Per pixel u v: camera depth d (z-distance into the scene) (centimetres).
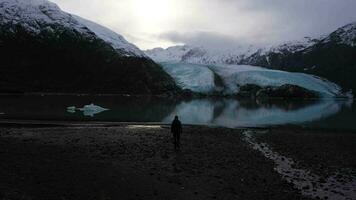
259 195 2252
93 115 7106
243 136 4856
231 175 2659
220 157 3256
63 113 7200
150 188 2191
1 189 1653
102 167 2423
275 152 3703
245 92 18862
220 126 6134
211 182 2458
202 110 9625
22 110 7538
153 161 2928
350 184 2636
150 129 5075
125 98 13962
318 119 7700
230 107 11100
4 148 2483
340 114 9006
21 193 1675
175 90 17912
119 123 6012
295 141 4531
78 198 1805
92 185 2020
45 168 2133
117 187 2084
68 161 2395
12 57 17550
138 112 8188
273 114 8850
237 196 2208
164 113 8275
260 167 2969
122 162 2781
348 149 4084
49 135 4097
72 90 16300
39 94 14188
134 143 3728
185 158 3123
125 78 17650
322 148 4072
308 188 2473
